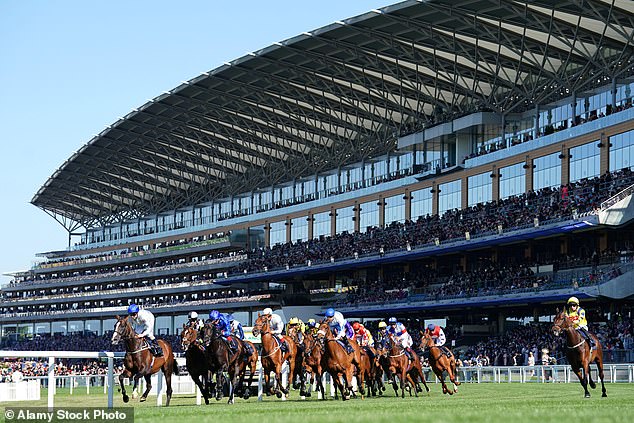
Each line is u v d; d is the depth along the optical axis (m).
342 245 90.88
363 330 34.84
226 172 116.62
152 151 113.00
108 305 129.00
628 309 60.00
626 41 63.56
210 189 122.81
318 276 97.81
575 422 13.95
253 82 84.81
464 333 74.19
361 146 95.19
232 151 109.56
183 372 45.72
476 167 78.12
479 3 61.66
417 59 73.62
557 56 69.38
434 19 65.69
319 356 31.23
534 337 62.78
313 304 94.44
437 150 84.94
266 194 112.12
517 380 50.50
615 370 45.62
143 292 121.75
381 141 91.69
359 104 87.06
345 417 16.33
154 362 27.56
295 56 76.75
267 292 102.50
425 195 85.00
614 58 67.06
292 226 105.19
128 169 122.44
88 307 130.25
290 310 95.50
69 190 136.00
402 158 90.31
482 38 67.25
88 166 122.12
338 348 29.53
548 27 64.06
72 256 148.25
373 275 89.88
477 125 76.50
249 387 32.56
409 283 80.75
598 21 61.59
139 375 27.09
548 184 70.12
